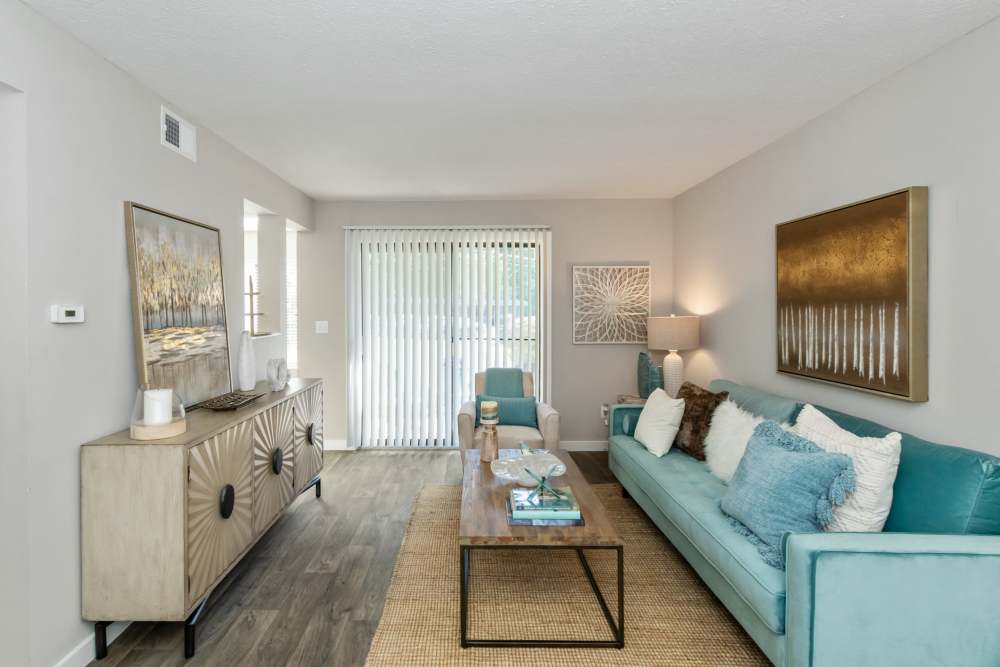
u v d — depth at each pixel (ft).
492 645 6.91
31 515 6.01
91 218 7.04
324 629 7.33
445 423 16.94
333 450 16.93
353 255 16.81
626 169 13.34
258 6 6.07
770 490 6.64
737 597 6.73
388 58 7.38
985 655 5.13
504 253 16.94
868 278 8.17
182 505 6.63
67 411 6.55
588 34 6.75
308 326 16.93
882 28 6.59
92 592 6.64
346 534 10.48
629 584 8.52
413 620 7.48
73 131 6.72
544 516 7.48
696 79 8.11
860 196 8.62
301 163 12.64
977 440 6.61
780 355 10.70
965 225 6.73
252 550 9.76
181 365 8.98
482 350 16.97
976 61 6.57
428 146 11.40
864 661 5.16
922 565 5.13
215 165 10.52
